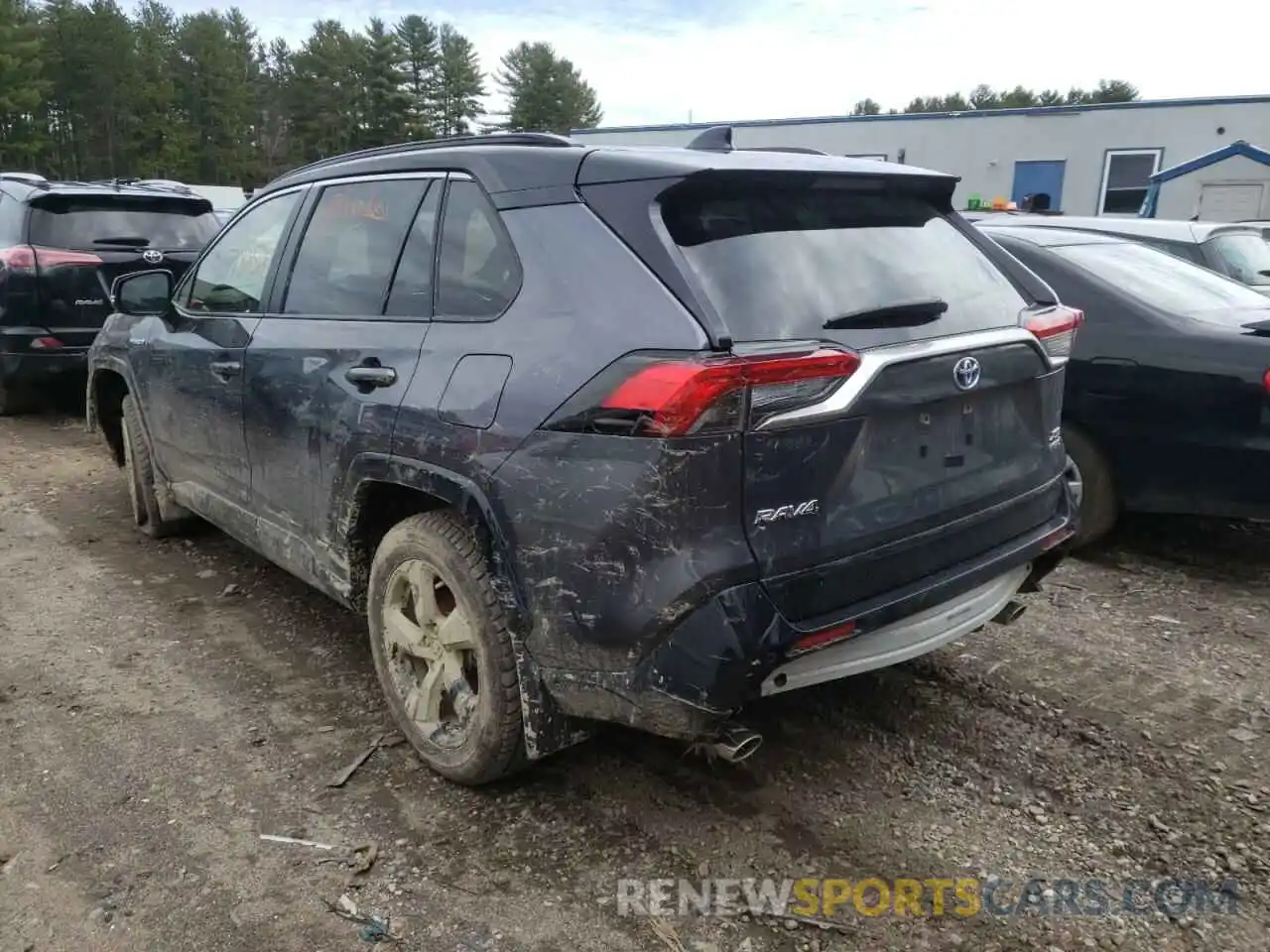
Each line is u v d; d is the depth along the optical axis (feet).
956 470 9.11
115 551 16.89
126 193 26.73
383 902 8.47
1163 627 13.93
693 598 7.54
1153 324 15.34
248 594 15.10
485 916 8.31
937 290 9.38
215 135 303.27
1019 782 10.18
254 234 13.42
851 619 8.10
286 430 11.59
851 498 8.16
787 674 8.06
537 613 8.48
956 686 12.12
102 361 17.26
